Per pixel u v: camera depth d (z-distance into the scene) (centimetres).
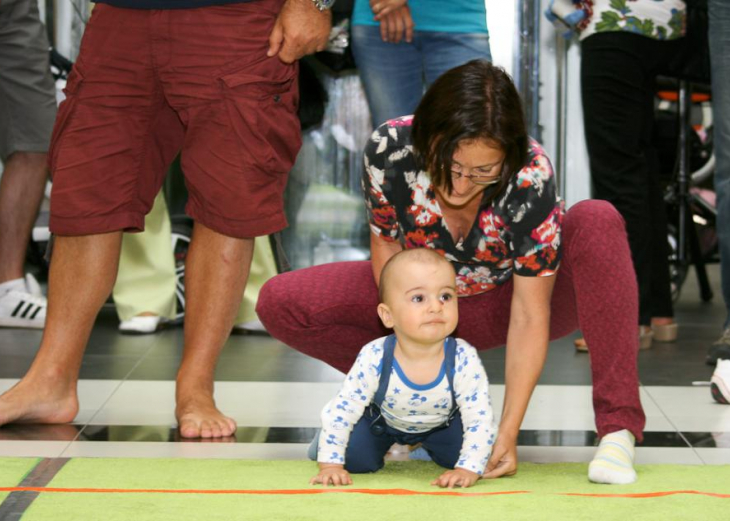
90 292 350
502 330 316
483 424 274
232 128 334
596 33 495
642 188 506
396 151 279
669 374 453
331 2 338
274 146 342
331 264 327
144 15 332
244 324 548
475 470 271
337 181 636
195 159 339
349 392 277
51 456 313
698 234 720
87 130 337
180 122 351
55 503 253
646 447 334
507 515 244
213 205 341
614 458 279
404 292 266
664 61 506
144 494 262
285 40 333
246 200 338
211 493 262
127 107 338
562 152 617
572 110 614
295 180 634
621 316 286
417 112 252
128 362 466
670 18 495
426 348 271
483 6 475
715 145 449
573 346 527
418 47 477
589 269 286
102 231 341
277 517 242
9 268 557
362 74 484
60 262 350
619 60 492
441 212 283
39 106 545
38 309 555
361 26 477
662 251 538
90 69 337
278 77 338
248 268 356
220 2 330
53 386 351
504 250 287
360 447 284
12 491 263
